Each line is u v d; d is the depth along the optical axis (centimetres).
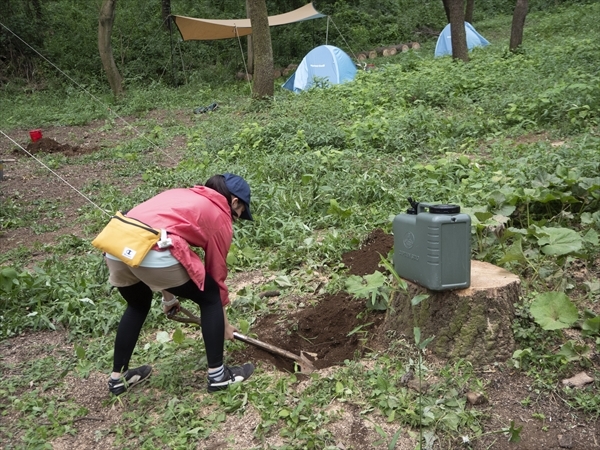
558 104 918
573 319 359
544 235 439
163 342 428
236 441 332
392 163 800
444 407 337
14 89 2114
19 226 748
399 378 361
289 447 318
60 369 418
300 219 617
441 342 368
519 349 370
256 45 1407
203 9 2586
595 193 535
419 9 2908
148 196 775
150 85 2017
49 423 363
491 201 517
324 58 1720
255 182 740
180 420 349
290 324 439
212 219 355
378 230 546
